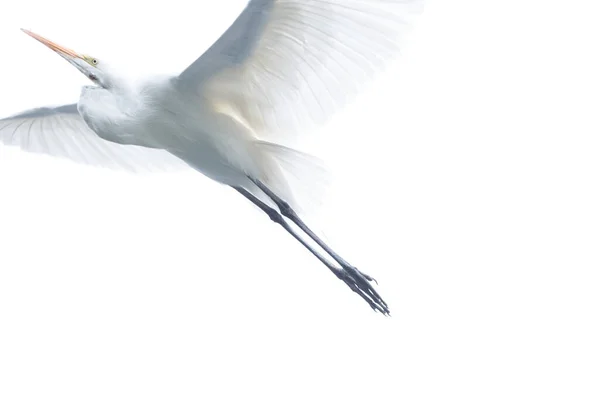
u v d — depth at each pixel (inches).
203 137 472.4
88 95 479.8
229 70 454.0
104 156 548.4
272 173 474.9
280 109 466.0
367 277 490.3
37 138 541.3
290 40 441.1
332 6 426.6
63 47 481.7
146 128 473.4
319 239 487.5
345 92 451.2
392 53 435.8
